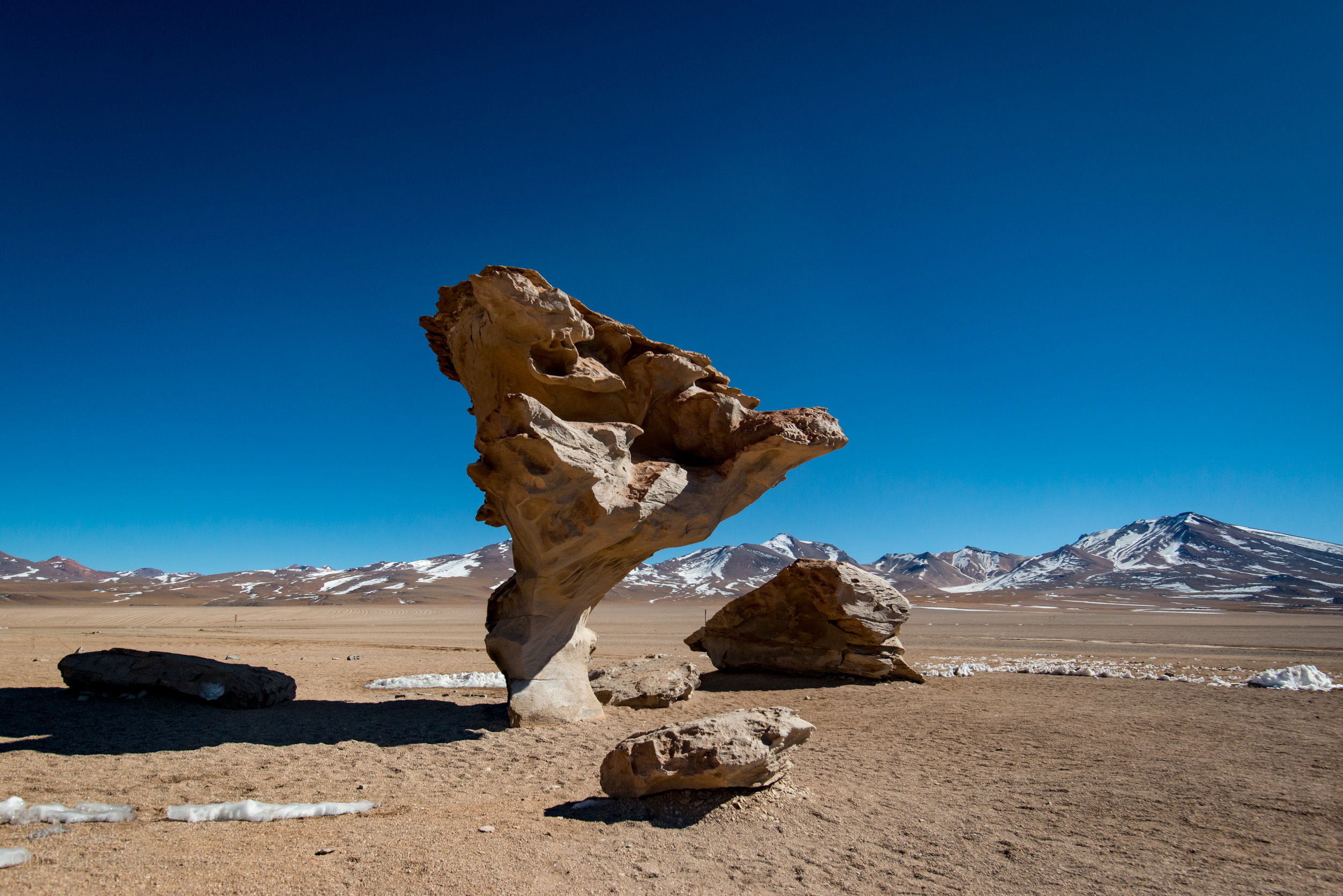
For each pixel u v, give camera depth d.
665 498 10.66
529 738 9.64
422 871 5.33
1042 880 5.59
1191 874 5.77
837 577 14.58
